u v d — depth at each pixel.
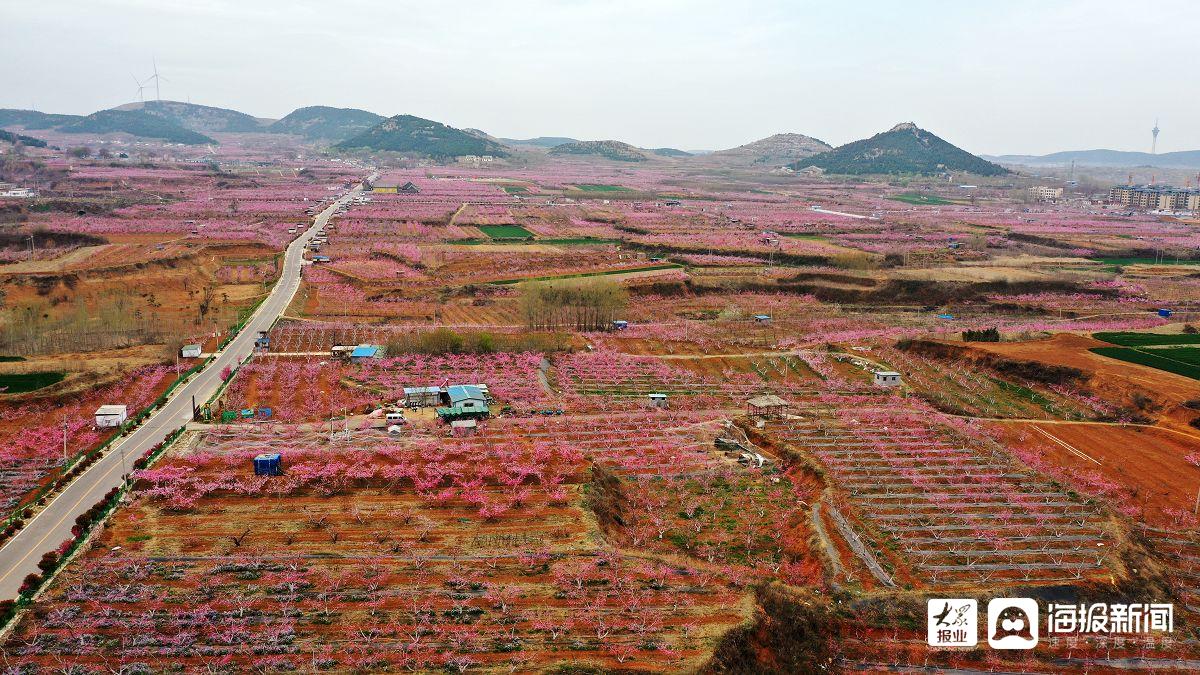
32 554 69.62
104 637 58.97
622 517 83.31
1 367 121.56
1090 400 118.00
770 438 103.88
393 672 55.50
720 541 79.19
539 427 106.06
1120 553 75.12
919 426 109.00
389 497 82.50
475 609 62.97
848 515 82.12
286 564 68.88
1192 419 105.31
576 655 57.38
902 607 65.88
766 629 62.22
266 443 95.56
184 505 78.81
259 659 56.78
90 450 92.94
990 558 73.94
